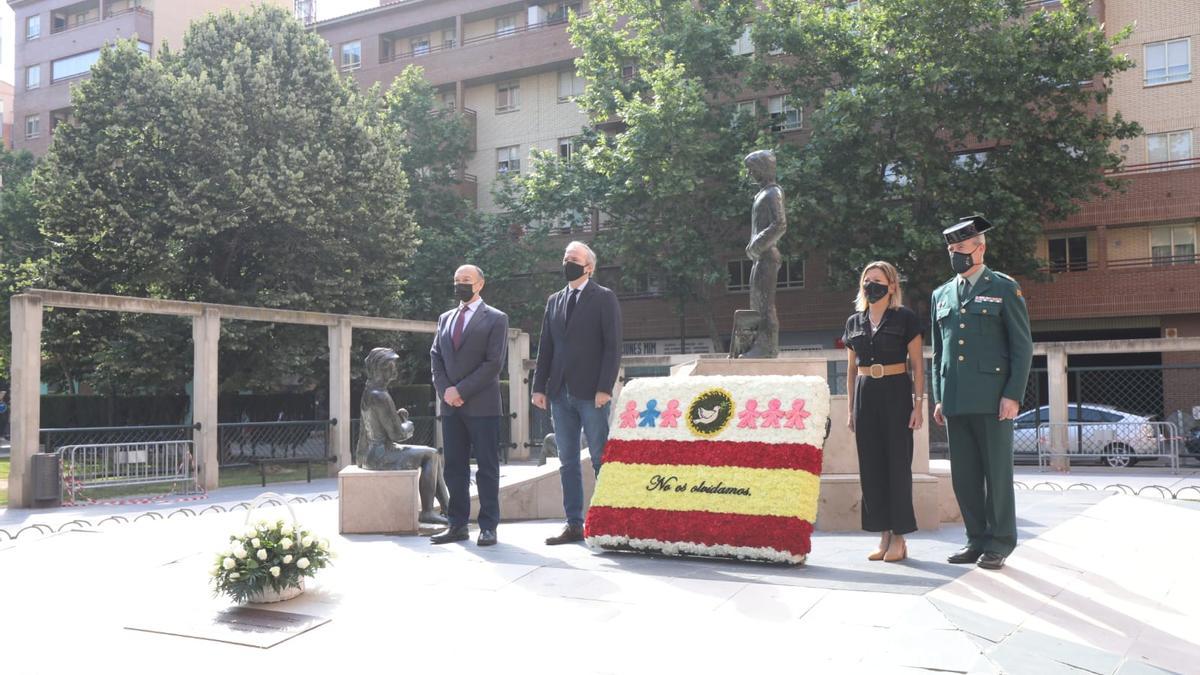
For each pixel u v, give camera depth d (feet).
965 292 20.71
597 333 24.99
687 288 112.78
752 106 125.29
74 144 86.69
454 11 152.46
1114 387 78.95
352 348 96.89
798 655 14.07
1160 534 24.53
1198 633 14.94
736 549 21.22
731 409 23.82
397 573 21.12
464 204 133.90
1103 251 111.96
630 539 22.54
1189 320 109.60
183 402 98.53
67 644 16.07
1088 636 14.71
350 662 14.73
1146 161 111.45
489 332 25.72
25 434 50.47
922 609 16.22
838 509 27.91
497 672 13.96
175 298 91.30
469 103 154.40
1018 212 91.25
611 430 25.09
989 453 20.17
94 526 38.93
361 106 109.70
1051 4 111.65
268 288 90.89
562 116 146.82
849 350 22.24
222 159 86.74
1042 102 96.63
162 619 17.52
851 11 103.71
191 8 174.60
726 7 109.19
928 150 93.66
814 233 94.99
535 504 34.24
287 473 73.77
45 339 87.40
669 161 96.32
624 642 15.14
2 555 24.67
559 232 136.36
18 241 113.09
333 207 92.12
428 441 81.05
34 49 179.42
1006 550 19.98
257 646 15.69
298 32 99.35
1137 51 112.37
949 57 89.25
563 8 148.05
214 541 26.91
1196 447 70.18
